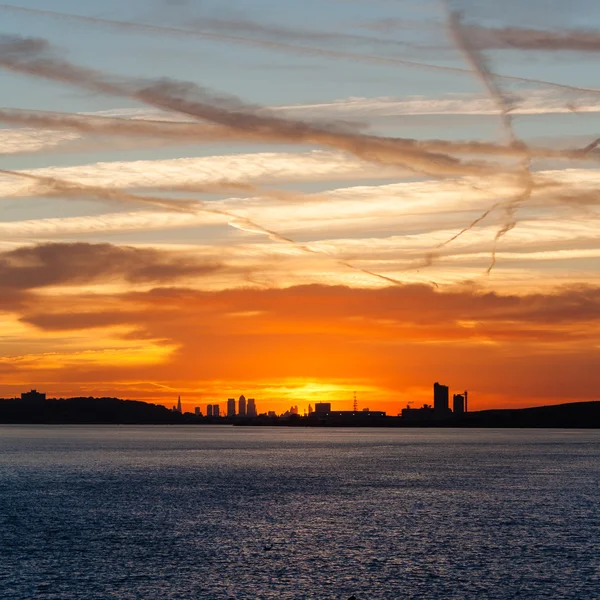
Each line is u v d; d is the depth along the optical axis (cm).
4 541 8819
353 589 6800
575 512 11244
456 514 11050
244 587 6850
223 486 15050
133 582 6994
